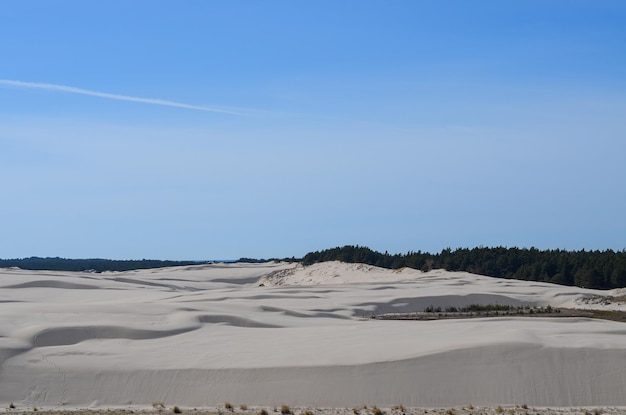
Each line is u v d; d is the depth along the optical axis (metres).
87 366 35.88
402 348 37.19
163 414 30.23
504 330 42.50
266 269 146.62
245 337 43.06
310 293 81.31
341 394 32.88
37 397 33.62
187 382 34.16
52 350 38.28
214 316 50.00
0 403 33.09
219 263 172.25
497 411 30.38
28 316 46.91
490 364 34.44
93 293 85.06
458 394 32.81
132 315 49.81
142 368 35.38
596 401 32.44
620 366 34.00
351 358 35.72
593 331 42.66
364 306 71.31
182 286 113.12
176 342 41.34
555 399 32.53
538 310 70.19
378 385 33.28
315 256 153.88
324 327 48.97
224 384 33.84
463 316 65.19
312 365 34.72
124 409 31.78
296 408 31.67
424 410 30.97
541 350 35.25
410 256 142.62
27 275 102.06
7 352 37.28
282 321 53.00
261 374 34.22
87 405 33.16
